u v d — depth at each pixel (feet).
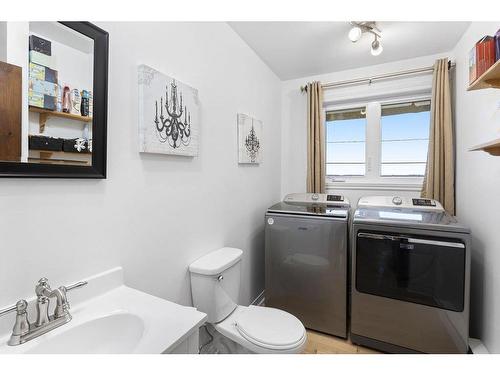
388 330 5.90
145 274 3.97
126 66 3.64
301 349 4.31
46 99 2.73
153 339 2.47
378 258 5.92
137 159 3.82
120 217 3.59
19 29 2.55
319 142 8.78
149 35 4.00
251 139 7.14
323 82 9.14
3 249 2.47
